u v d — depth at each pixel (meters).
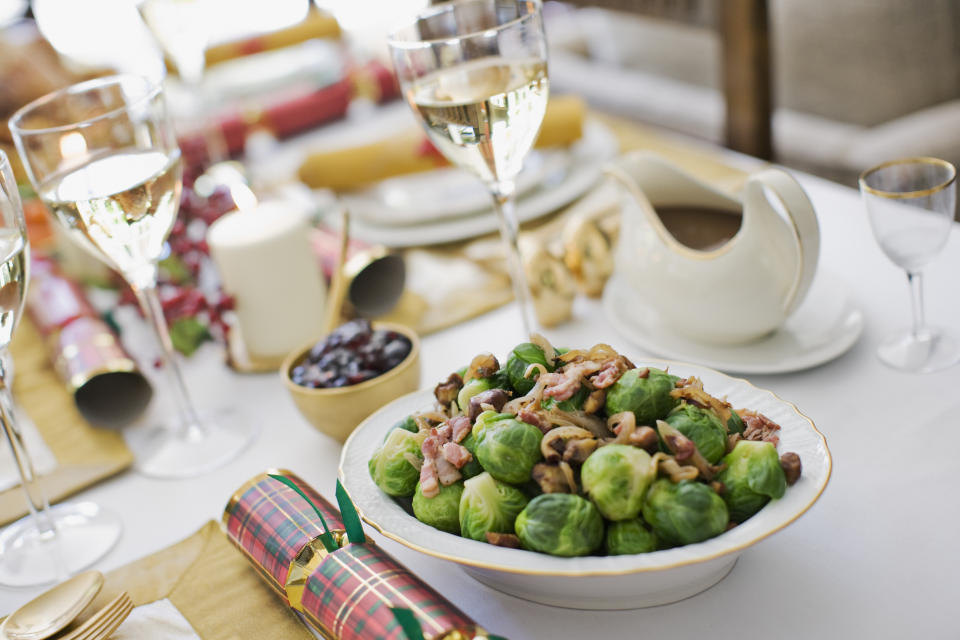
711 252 0.95
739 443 0.64
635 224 1.02
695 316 0.97
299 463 0.96
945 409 0.84
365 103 1.93
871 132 2.36
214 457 0.99
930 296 1.02
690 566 0.61
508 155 0.95
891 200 0.85
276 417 1.06
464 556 0.62
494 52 0.90
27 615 0.74
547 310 1.09
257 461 0.98
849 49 2.40
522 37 0.91
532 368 0.72
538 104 0.93
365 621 0.62
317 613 0.66
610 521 0.63
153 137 0.96
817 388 0.91
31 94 1.95
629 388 0.66
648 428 0.64
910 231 0.86
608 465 0.61
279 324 1.16
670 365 0.81
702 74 2.72
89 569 0.85
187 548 0.84
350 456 0.78
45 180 0.93
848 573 0.69
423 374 1.05
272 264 1.13
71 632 0.73
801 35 2.48
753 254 0.92
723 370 0.94
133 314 1.37
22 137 0.90
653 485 0.61
